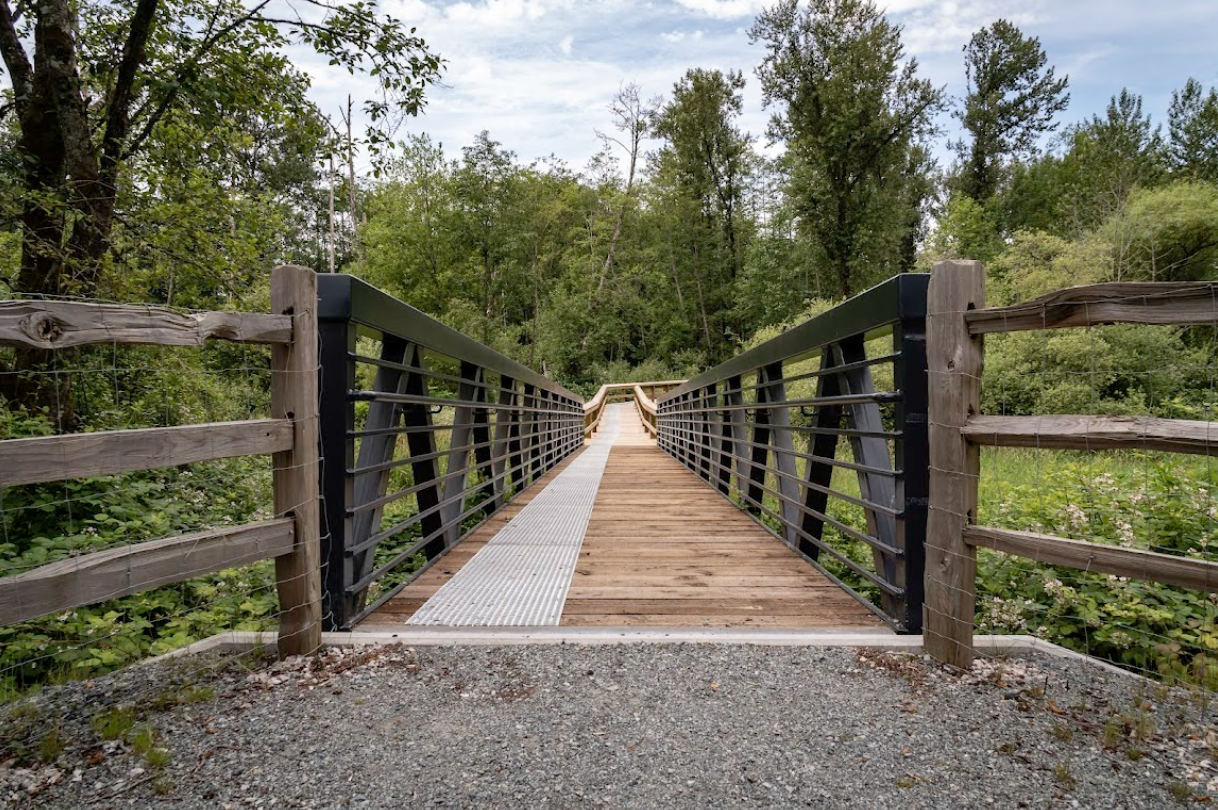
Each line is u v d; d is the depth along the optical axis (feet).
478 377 15.31
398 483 24.11
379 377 10.01
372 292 8.78
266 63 24.95
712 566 11.92
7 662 8.87
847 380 10.79
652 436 55.83
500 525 16.10
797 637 7.92
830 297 91.81
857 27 83.41
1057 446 6.21
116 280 21.01
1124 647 9.20
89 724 5.94
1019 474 20.67
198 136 24.39
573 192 136.87
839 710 6.19
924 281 8.22
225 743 5.57
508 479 21.80
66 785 4.97
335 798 4.83
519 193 98.17
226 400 22.74
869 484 9.73
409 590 10.34
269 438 6.94
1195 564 5.47
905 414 8.25
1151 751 5.51
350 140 27.40
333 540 8.29
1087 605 10.02
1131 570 5.81
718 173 117.91
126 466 5.46
